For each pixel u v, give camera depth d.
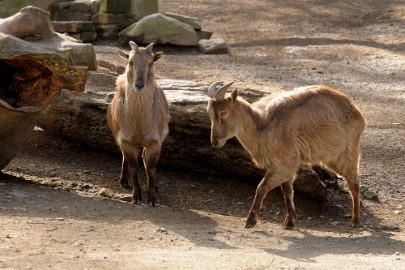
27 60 9.96
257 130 9.17
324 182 10.86
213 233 8.62
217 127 9.10
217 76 18.56
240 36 24.19
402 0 28.34
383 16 26.16
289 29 24.97
